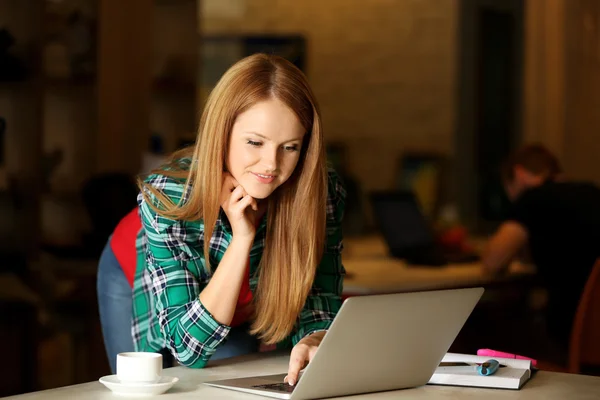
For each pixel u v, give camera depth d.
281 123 2.15
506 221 5.17
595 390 2.03
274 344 2.74
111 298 2.75
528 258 5.92
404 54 9.68
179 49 6.67
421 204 9.34
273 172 2.18
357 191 7.79
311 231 2.36
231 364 2.33
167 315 2.28
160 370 1.94
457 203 9.44
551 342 5.48
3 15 5.22
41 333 5.20
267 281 2.40
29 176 5.27
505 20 9.37
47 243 5.52
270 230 2.39
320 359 1.81
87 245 5.38
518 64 9.34
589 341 3.61
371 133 9.77
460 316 2.03
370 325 1.83
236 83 2.16
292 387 1.96
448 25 9.55
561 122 9.17
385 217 5.80
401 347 1.94
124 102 6.41
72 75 5.88
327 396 1.90
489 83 9.46
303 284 2.38
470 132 9.49
